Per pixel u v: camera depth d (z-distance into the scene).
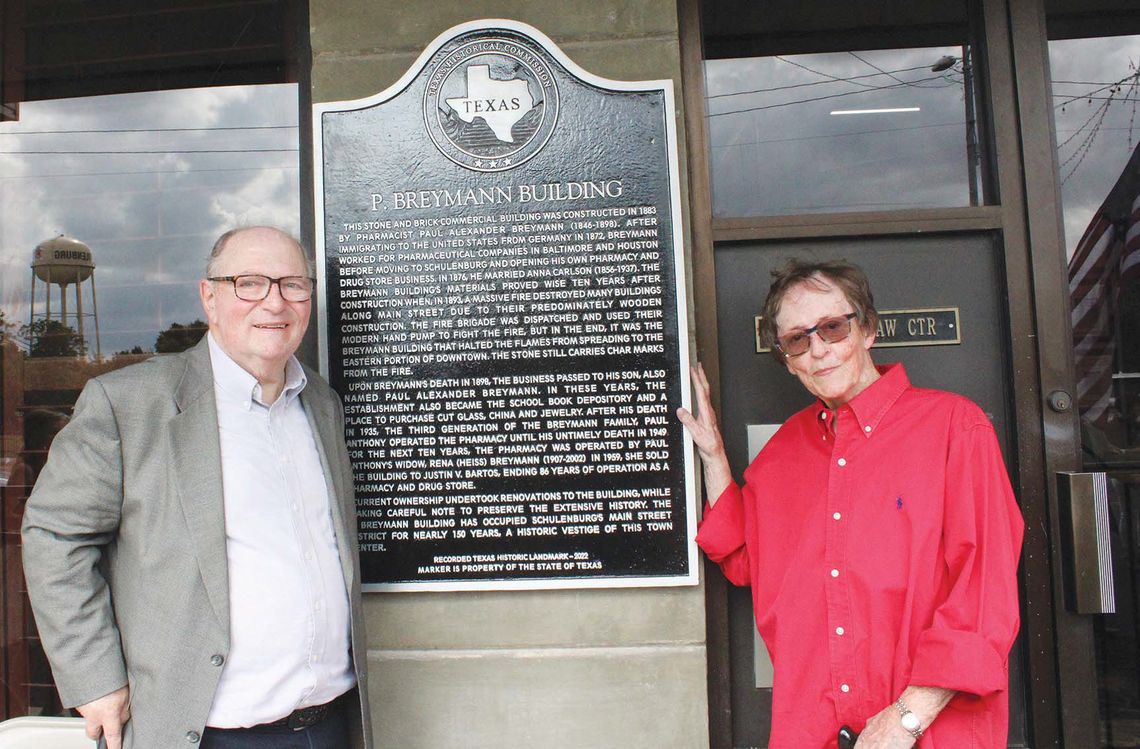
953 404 1.73
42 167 2.76
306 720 1.79
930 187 2.51
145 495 1.66
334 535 1.89
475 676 2.29
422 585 2.28
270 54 2.69
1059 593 2.33
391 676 2.31
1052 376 2.36
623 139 2.29
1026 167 2.40
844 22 2.56
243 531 1.70
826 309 1.78
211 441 1.71
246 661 1.67
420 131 2.33
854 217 2.43
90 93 2.76
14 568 2.71
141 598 1.64
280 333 1.77
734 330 2.48
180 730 1.60
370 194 2.33
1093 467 2.46
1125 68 2.51
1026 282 2.39
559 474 2.27
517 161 2.31
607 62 2.33
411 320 2.31
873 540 1.67
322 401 2.01
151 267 2.73
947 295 2.46
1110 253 2.48
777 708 1.76
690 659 2.27
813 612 1.74
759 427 2.46
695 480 2.25
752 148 2.54
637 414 2.26
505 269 2.30
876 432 1.75
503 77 2.32
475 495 2.28
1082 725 2.31
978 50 2.50
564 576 2.26
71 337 2.74
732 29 2.56
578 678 2.28
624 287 2.28
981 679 1.49
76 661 1.59
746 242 2.48
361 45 2.39
